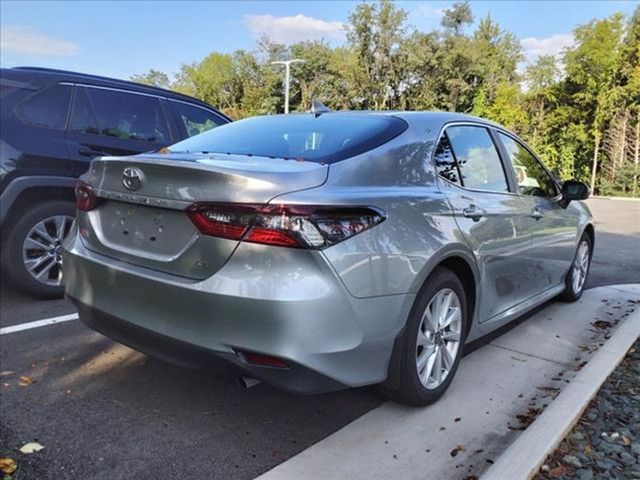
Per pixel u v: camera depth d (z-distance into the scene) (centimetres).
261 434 272
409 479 238
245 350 230
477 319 340
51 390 309
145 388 316
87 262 288
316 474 239
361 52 3622
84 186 305
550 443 256
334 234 233
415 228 271
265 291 225
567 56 2786
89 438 263
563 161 2892
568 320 463
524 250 387
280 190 233
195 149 318
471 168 347
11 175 432
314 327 228
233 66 4841
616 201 2327
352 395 315
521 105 3062
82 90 483
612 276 648
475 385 330
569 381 334
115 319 273
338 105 3875
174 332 247
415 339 281
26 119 446
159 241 260
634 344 395
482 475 234
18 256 453
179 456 251
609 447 264
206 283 236
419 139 308
